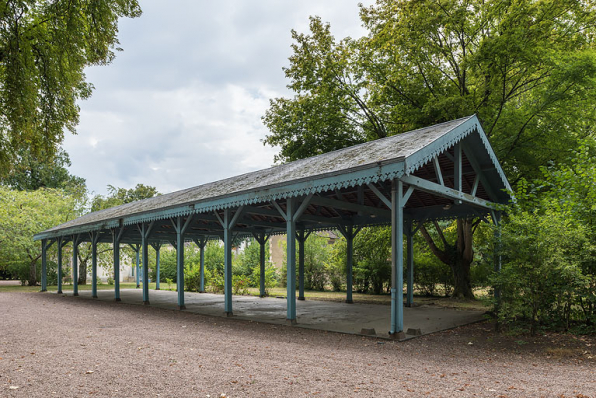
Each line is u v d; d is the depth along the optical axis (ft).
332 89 63.41
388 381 15.60
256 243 97.66
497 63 45.55
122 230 54.54
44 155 29.55
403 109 56.90
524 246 25.49
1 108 24.85
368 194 42.01
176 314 39.91
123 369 17.39
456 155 30.07
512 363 19.13
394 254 25.04
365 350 21.91
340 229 50.72
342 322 32.65
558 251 24.34
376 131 65.31
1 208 86.74
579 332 25.90
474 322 32.58
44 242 75.72
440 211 43.45
